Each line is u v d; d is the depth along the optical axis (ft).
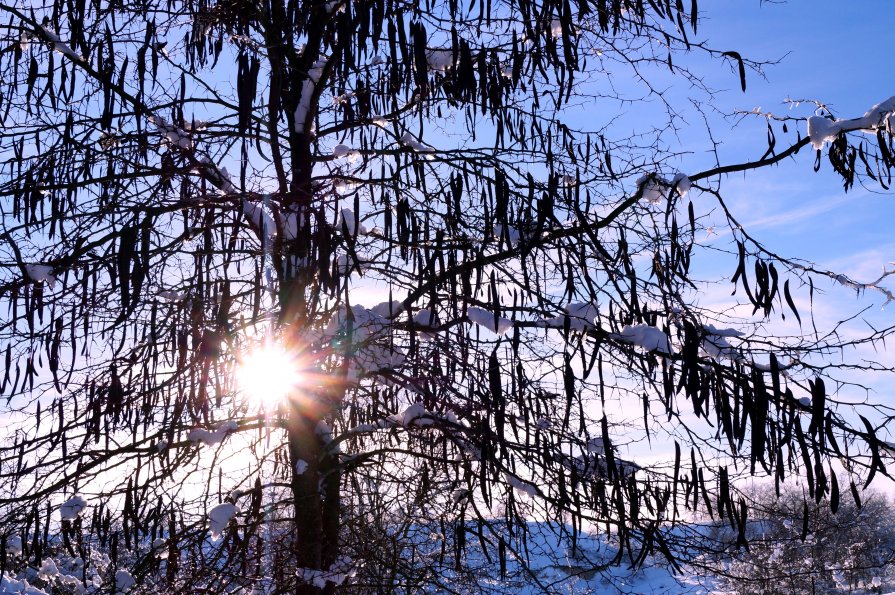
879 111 14.28
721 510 15.46
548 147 17.37
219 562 17.21
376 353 16.72
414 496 17.87
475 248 16.70
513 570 17.70
